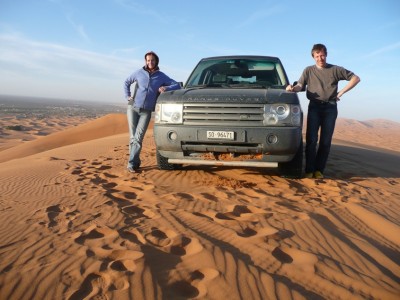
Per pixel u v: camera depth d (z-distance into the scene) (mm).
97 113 121438
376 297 2320
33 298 2176
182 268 2572
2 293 2211
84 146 10875
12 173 6109
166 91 5508
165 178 5473
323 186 5184
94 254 2773
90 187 4949
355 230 3582
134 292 2246
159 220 3547
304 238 3205
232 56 6715
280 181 5379
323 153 5781
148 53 6090
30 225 3428
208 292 2275
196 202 4219
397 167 8469
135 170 6059
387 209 4301
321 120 5723
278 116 4816
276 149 4828
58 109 139125
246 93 5020
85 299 2170
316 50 5434
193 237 3100
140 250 2832
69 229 3322
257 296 2250
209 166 6375
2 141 32375
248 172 5949
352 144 15602
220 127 4895
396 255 3094
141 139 6125
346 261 2807
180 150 5164
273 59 6555
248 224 3488
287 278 2494
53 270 2500
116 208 3930
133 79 6227
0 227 3379
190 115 5035
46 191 4785
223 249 2877
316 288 2387
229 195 4527
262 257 2785
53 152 9922
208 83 6184
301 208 4098
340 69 5469
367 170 7336
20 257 2711
